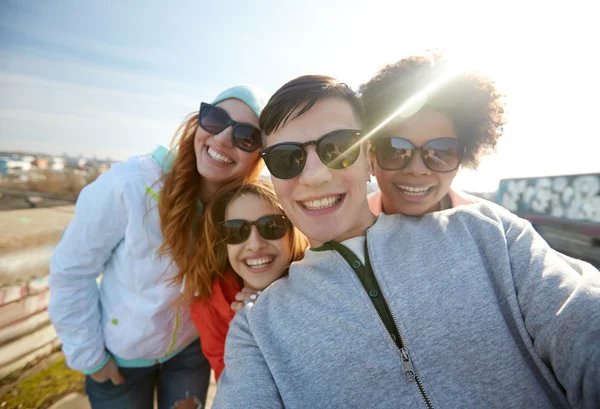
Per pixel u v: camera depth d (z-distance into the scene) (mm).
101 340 646
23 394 1014
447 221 488
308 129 442
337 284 442
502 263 423
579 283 372
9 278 1276
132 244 596
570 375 331
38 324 1186
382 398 376
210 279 625
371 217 527
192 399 734
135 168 613
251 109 622
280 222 614
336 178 445
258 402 378
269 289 515
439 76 519
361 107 501
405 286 416
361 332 402
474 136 573
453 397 367
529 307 388
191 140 632
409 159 527
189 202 617
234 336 477
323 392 390
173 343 675
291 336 431
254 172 687
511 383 364
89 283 627
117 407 678
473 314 390
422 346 385
